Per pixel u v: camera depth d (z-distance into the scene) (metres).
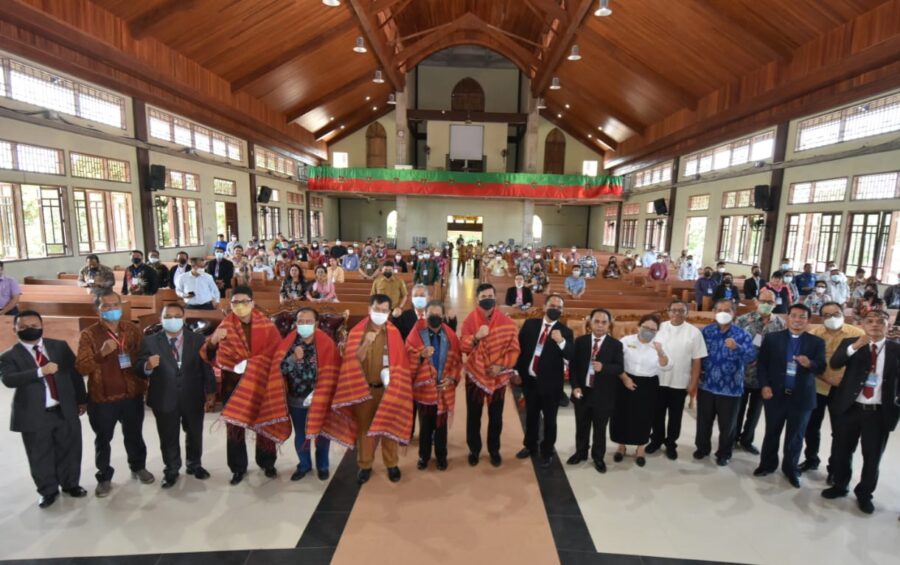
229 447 3.64
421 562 2.89
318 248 14.53
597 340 3.94
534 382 4.01
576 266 8.25
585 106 19.47
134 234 10.34
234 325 3.61
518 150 25.12
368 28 13.46
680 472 4.01
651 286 10.36
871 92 8.36
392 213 25.61
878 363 3.40
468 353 3.93
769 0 8.81
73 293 6.89
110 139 9.54
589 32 13.00
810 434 4.02
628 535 3.17
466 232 23.94
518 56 20.06
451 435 4.67
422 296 4.39
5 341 5.80
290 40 12.51
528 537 3.13
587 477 3.89
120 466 3.90
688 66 12.35
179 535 3.09
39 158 8.14
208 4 9.58
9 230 7.75
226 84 13.14
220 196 14.10
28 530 3.11
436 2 17.47
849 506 3.55
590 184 20.44
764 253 11.60
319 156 22.31
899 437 4.70
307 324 3.52
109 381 3.41
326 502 3.48
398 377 3.58
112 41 8.74
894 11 7.42
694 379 4.12
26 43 7.27
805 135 10.48
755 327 4.37
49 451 3.33
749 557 3.00
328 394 3.55
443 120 22.33
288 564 2.86
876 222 8.69
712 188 14.33
